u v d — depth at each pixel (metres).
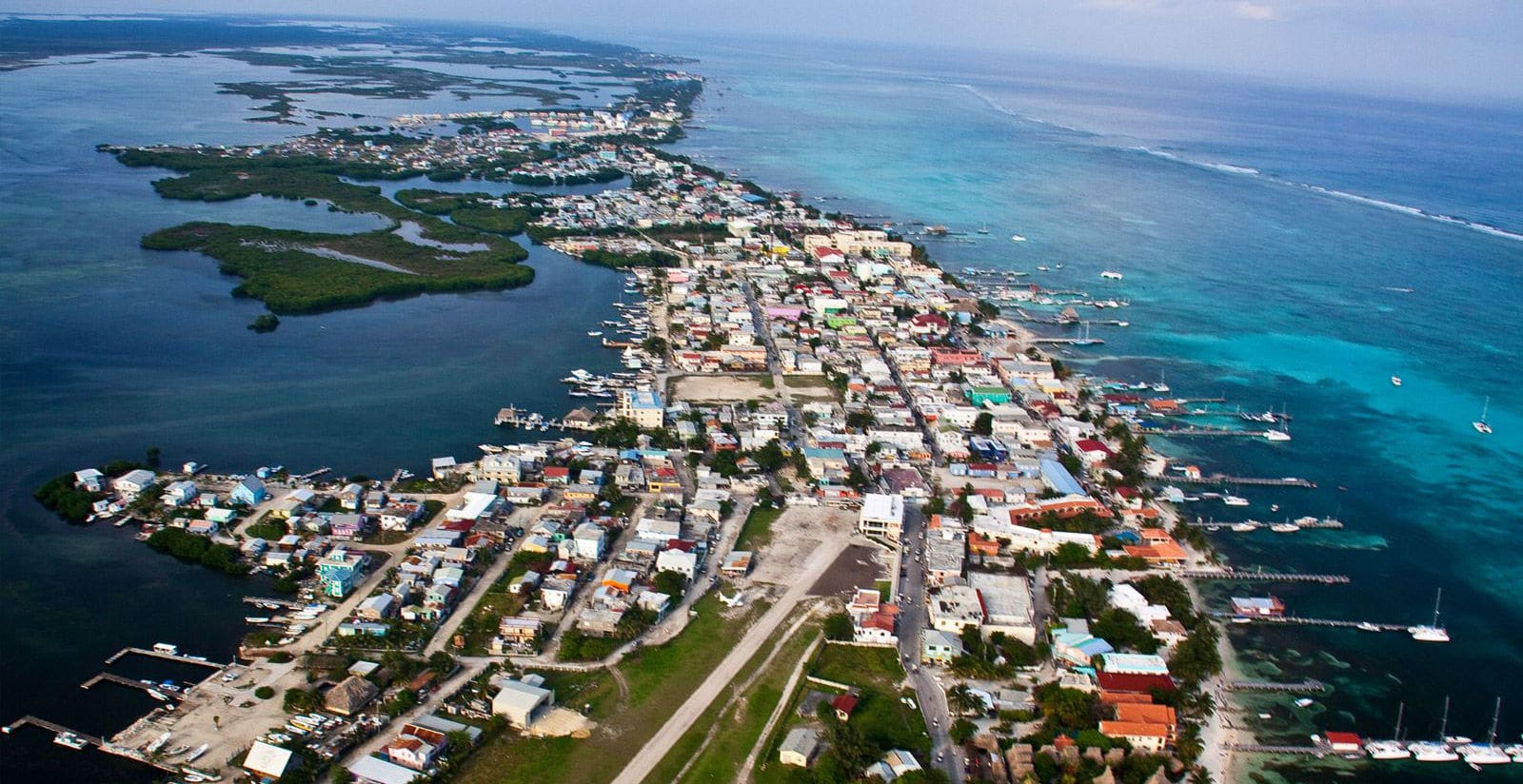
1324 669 175.00
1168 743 150.75
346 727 145.00
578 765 140.25
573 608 179.62
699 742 146.25
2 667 155.62
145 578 183.00
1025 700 159.50
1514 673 177.00
